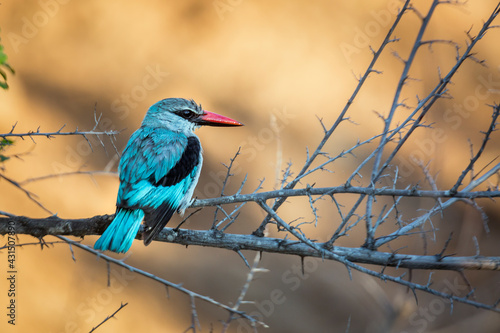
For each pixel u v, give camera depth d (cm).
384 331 736
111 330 1161
